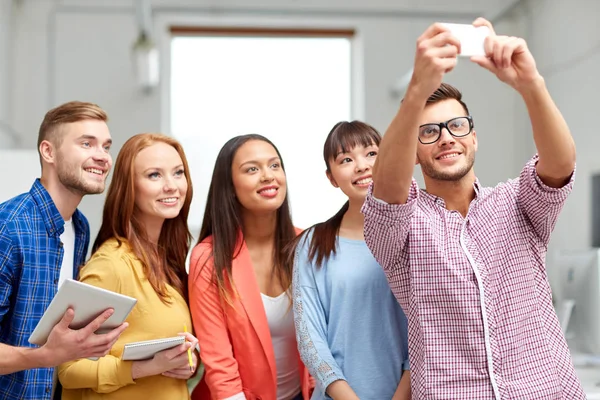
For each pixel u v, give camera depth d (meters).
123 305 1.66
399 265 1.71
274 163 2.20
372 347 1.92
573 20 5.69
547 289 1.69
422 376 1.62
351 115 6.66
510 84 1.49
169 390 1.95
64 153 1.96
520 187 1.68
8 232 1.84
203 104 6.52
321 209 6.45
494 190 1.74
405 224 1.62
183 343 1.83
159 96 6.42
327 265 2.01
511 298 1.62
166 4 6.49
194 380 2.11
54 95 6.37
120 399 1.91
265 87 6.58
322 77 6.66
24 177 3.29
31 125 6.33
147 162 2.07
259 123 6.53
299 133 6.56
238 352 2.11
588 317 2.89
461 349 1.60
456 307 1.61
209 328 2.08
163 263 2.13
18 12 6.41
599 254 2.86
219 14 6.53
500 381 1.57
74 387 1.91
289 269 2.19
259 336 2.08
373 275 1.95
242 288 2.12
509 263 1.65
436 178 1.70
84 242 2.17
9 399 1.85
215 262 2.12
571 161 1.57
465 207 1.75
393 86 6.54
